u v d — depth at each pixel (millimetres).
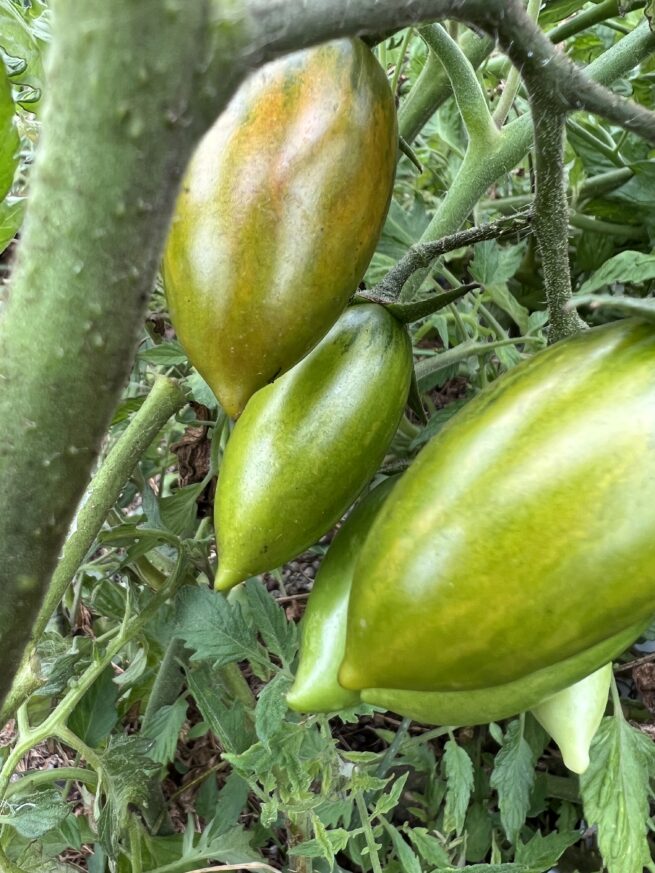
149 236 89
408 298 236
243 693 324
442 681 158
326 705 203
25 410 94
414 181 428
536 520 140
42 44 199
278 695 248
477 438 151
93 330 91
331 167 154
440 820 332
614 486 138
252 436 191
